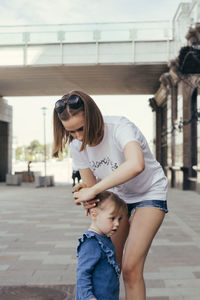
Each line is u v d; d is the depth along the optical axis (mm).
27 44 19500
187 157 17609
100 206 2143
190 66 12039
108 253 2127
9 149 30953
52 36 19266
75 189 2221
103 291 2090
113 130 2301
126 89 25828
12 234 6812
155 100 26484
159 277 4055
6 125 30734
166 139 23969
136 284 2395
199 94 14344
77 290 2104
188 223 8008
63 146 2402
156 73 20984
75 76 21828
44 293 3539
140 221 2420
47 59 19422
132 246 2393
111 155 2369
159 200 2447
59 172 46188
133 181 2428
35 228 7500
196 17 15242
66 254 5168
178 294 3523
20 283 3848
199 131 14750
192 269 4359
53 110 2350
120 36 18969
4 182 30094
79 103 2121
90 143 2289
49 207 11664
